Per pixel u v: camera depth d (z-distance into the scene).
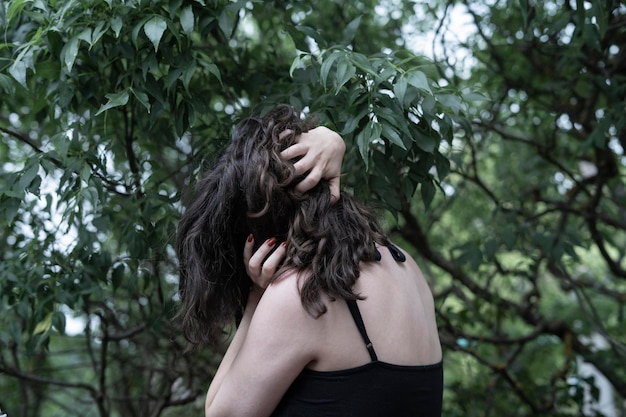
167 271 2.67
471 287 3.11
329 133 1.41
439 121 1.63
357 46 2.53
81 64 1.81
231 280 1.51
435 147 1.69
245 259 1.41
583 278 4.15
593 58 2.48
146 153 2.33
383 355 1.28
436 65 2.13
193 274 1.42
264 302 1.30
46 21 1.65
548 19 2.70
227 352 1.49
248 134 1.41
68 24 1.60
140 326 2.67
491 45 2.74
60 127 2.01
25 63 1.56
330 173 1.39
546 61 2.88
